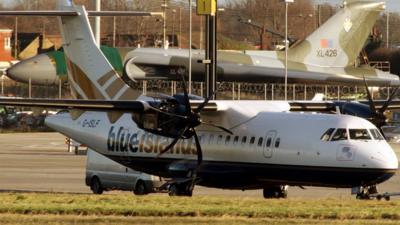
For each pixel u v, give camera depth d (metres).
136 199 114.44
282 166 134.50
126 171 159.62
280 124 136.25
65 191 165.12
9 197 117.00
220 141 142.00
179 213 100.38
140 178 156.62
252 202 111.12
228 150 141.00
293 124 134.88
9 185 174.50
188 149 145.25
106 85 158.12
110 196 120.31
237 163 140.12
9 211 102.19
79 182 182.00
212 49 196.62
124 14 163.25
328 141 130.25
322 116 133.88
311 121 133.62
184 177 145.88
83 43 162.12
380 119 144.88
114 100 145.38
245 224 93.62
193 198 117.12
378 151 128.00
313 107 149.25
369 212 100.50
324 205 107.62
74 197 117.56
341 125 130.50
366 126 131.00
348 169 128.25
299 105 148.50
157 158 149.62
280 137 134.88
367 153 127.56
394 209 103.62
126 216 99.62
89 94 161.62
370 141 129.38
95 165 164.62
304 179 133.12
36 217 98.19
